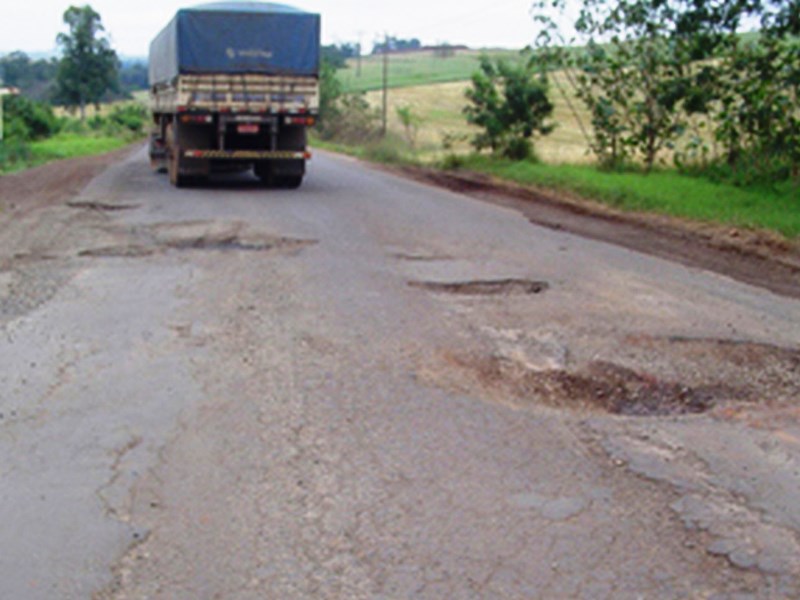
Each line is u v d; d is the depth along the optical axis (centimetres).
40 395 559
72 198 1605
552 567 359
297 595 338
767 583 350
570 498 422
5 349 655
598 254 1101
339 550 372
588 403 561
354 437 494
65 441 486
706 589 345
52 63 13412
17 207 1495
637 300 842
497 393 573
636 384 596
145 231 1186
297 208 1476
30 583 347
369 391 569
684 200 1578
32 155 3362
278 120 1805
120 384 579
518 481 440
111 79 9444
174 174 1864
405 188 1945
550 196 1830
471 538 382
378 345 670
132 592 341
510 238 1202
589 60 2239
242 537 383
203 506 412
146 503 415
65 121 6731
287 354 644
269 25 1762
